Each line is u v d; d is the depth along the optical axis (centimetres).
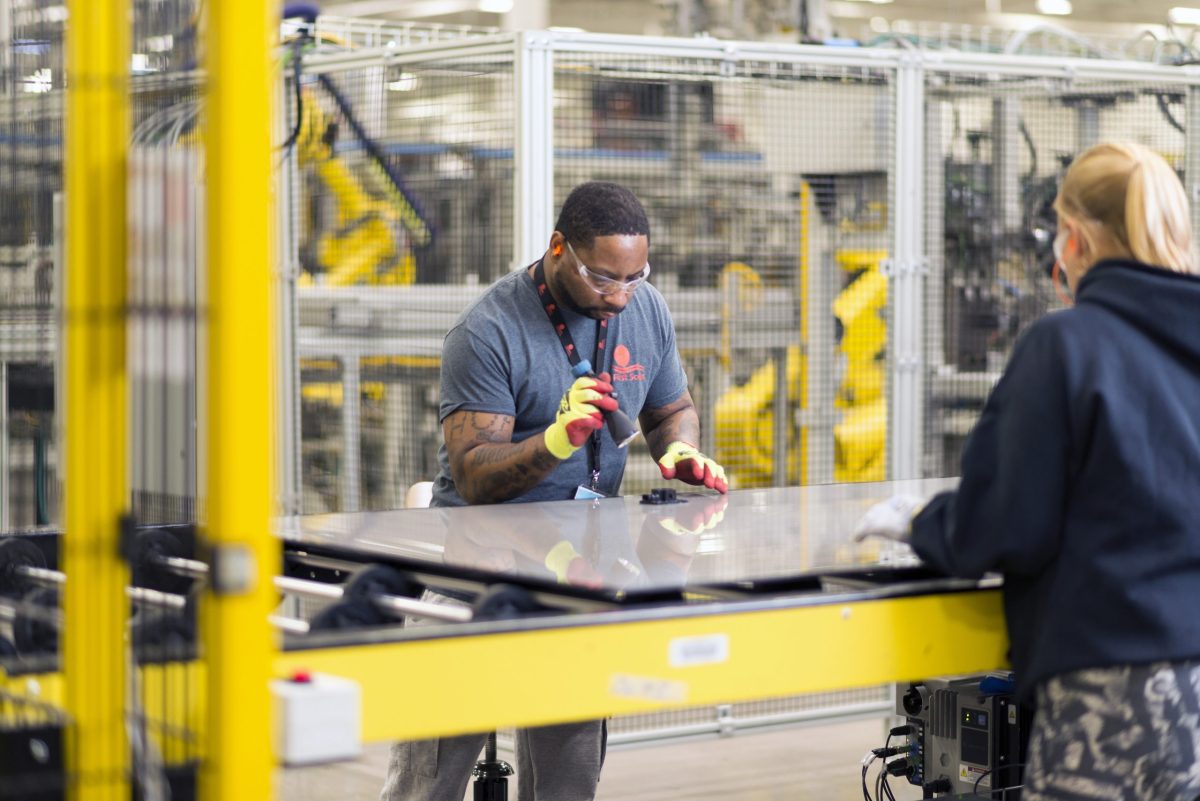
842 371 481
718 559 212
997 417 194
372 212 472
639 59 428
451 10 1017
